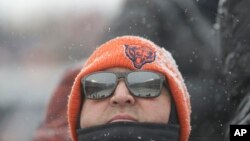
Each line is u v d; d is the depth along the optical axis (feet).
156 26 32.22
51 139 24.06
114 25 33.35
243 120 23.17
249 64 24.02
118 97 15.65
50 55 65.41
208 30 31.55
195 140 29.17
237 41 24.48
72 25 46.88
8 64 74.08
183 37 31.63
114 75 15.93
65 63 57.88
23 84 62.03
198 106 29.30
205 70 29.94
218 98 28.60
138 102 15.81
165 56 17.21
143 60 16.28
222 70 26.99
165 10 32.12
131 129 15.46
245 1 24.27
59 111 24.48
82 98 16.63
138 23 32.53
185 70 31.14
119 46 16.65
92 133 15.74
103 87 15.92
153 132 15.66
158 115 15.93
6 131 54.08
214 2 32.04
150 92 15.88
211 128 28.76
